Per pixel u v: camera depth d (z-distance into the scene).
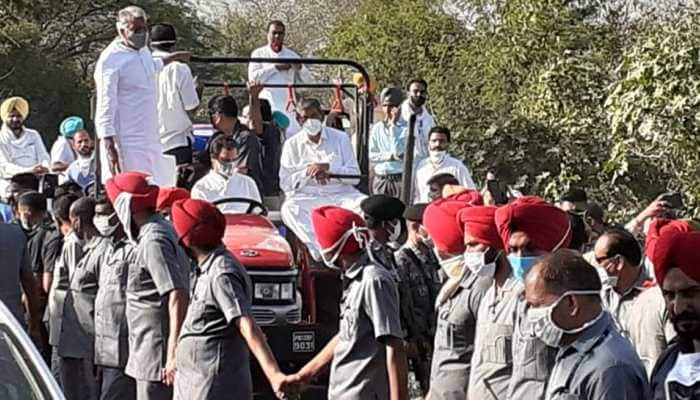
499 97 23.33
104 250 10.73
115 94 11.76
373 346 7.93
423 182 14.09
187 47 53.84
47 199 13.58
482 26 27.28
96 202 10.68
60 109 46.84
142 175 9.44
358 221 7.99
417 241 9.62
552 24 23.28
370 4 32.38
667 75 14.52
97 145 12.06
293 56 15.33
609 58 21.58
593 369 5.41
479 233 7.16
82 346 10.88
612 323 5.59
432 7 31.67
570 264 5.51
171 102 13.14
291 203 12.04
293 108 14.80
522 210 6.84
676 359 5.41
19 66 44.47
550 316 5.51
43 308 12.26
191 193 12.09
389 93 14.73
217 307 8.16
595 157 16.28
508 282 7.14
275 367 8.10
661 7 22.16
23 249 10.92
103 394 10.00
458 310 7.68
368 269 7.89
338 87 14.38
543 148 16.36
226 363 8.18
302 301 11.35
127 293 9.43
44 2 51.09
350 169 12.77
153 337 9.27
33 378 5.61
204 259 8.28
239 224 11.80
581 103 19.17
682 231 5.42
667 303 5.43
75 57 54.56
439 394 7.77
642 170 15.17
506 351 7.05
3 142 16.72
